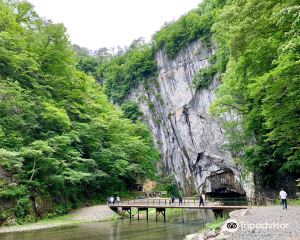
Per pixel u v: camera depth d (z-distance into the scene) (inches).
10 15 1627.7
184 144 2645.2
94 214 1275.8
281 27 608.7
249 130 1190.3
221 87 1323.8
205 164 2461.9
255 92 621.3
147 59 3152.1
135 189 2234.3
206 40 2495.1
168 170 2805.1
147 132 2452.0
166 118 2839.6
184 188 2640.3
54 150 1195.9
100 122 1701.5
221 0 1659.7
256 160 1186.6
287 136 749.9
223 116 2127.2
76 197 1478.8
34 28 1873.8
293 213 724.0
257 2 669.9
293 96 601.9
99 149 1686.8
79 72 1932.8
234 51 796.6
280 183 1222.3
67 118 1371.8
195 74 2554.1
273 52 685.9
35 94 1453.0
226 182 2377.0
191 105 2556.6
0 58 1392.7
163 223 1105.4
